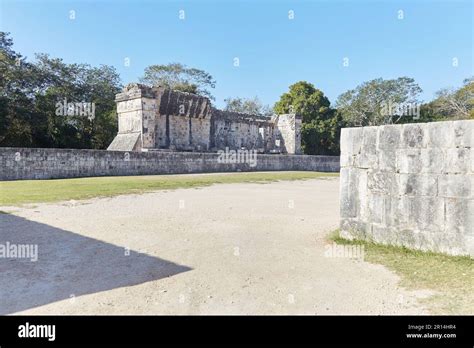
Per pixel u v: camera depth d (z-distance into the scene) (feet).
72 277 15.90
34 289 14.52
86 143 136.05
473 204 18.60
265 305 13.29
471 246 18.65
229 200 42.24
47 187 51.55
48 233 23.67
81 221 27.66
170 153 93.97
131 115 104.37
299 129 155.63
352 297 14.03
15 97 115.14
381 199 21.81
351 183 23.17
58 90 128.06
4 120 107.65
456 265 17.52
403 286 15.15
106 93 149.89
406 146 20.88
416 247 20.44
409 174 20.75
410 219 20.72
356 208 22.95
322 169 142.72
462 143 18.94
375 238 22.03
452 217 19.27
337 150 184.85
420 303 13.39
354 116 191.11
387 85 186.19
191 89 168.86
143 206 36.06
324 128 177.06
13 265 17.40
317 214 33.58
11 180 66.90
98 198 40.93
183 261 18.43
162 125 114.83
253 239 23.45
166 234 24.18
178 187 55.98
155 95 105.81
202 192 50.39
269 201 42.29
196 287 14.94
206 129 128.26
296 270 17.33
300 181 79.41
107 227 25.79
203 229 26.05
